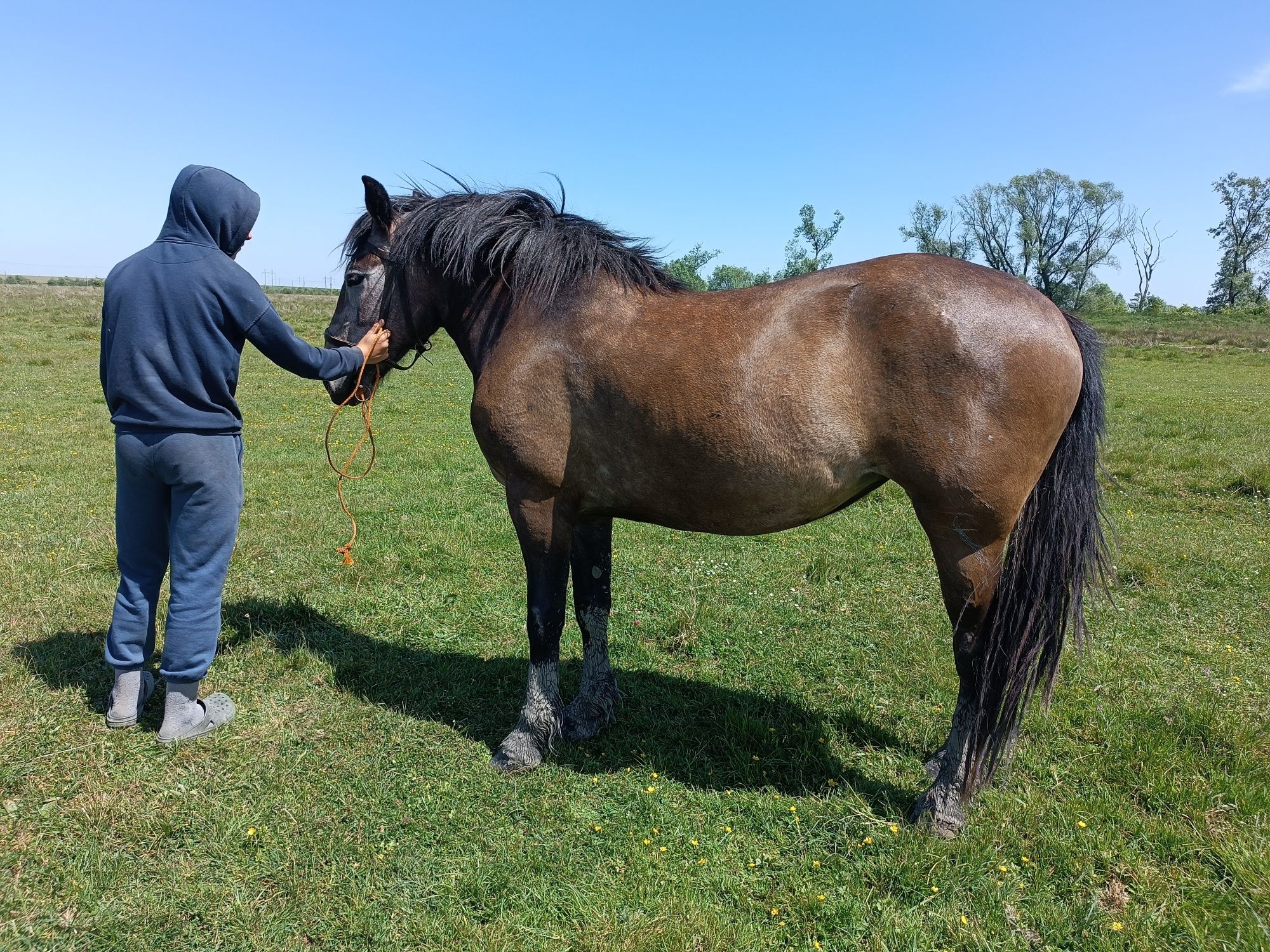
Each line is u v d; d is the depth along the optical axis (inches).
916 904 87.3
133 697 118.1
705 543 226.1
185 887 87.0
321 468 308.8
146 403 107.7
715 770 113.9
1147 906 85.8
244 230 115.4
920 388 90.7
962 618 98.3
